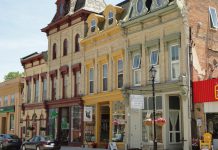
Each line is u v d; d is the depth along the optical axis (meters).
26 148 31.50
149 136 26.25
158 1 26.14
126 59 28.58
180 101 25.45
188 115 23.33
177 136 25.19
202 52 25.06
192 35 24.48
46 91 41.72
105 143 31.02
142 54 27.16
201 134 23.16
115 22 30.28
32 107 44.53
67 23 38.00
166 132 24.61
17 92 50.78
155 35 26.17
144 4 27.28
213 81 22.58
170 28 24.97
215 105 22.55
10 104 53.00
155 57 26.23
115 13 30.62
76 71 36.03
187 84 23.48
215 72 25.80
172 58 24.88
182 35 23.92
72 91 36.34
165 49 25.17
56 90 39.44
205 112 23.08
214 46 26.11
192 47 24.31
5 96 55.19
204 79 24.81
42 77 42.84
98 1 37.44
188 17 24.44
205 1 26.11
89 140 32.94
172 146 24.73
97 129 32.12
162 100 25.05
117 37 30.09
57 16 41.00
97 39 32.81
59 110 38.56
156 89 25.33
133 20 27.67
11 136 34.97
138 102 23.92
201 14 25.58
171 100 25.25
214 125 23.89
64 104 37.28
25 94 47.00
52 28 40.81
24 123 46.53
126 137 28.03
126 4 31.36
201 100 23.17
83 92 34.41
